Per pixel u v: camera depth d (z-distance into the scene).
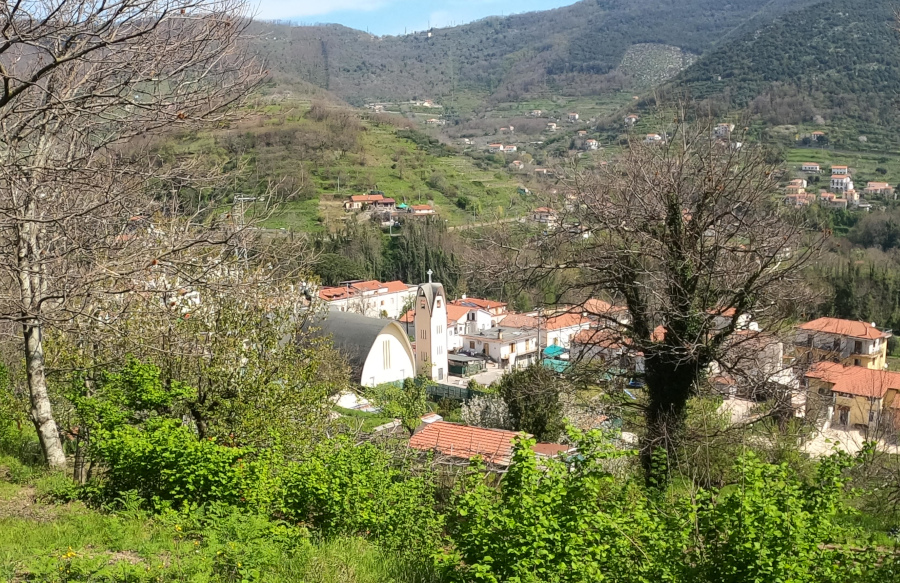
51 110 8.92
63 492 9.84
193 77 9.14
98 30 7.74
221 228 10.78
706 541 6.21
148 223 11.19
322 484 9.08
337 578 6.77
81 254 10.27
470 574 6.28
